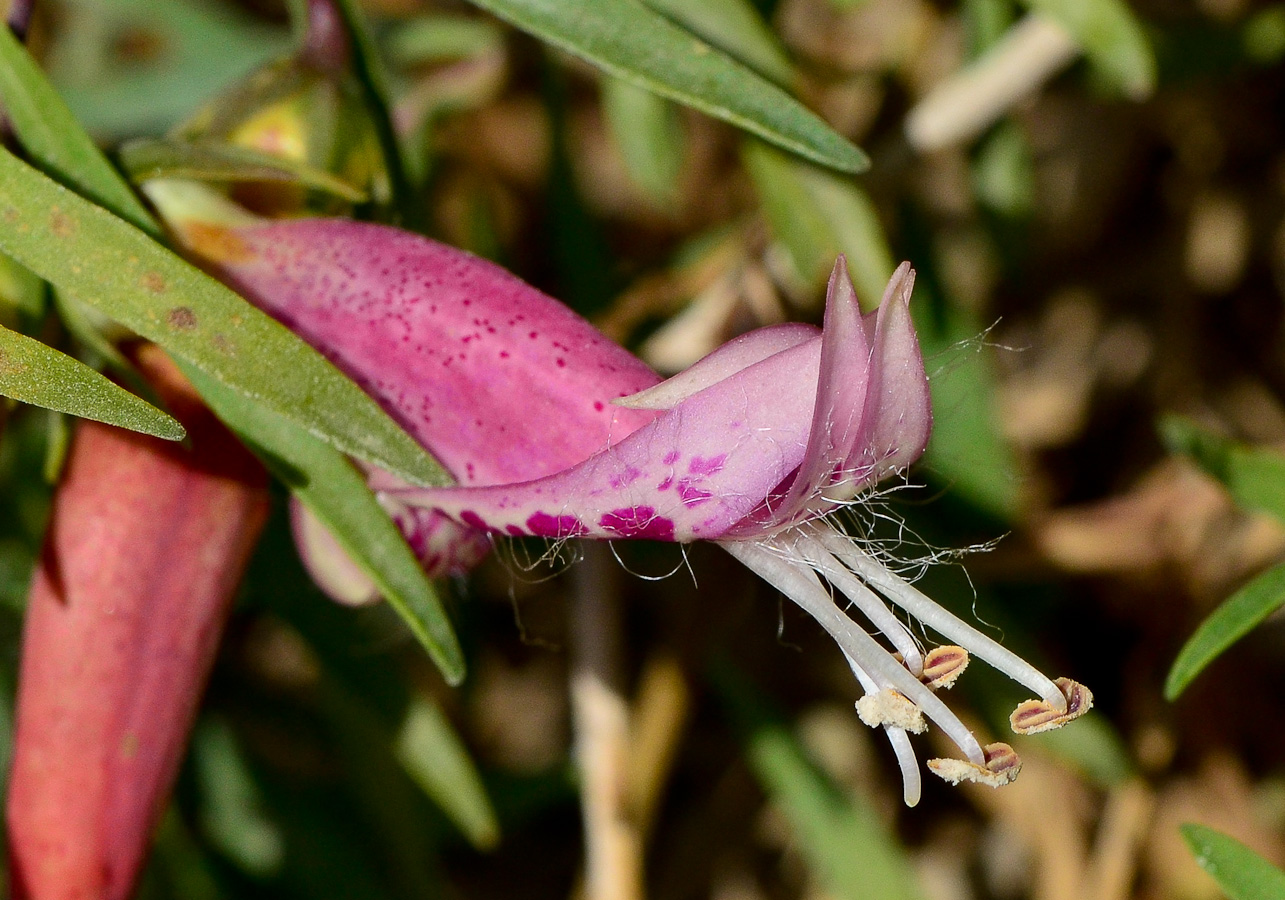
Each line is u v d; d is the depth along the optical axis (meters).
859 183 0.20
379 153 0.18
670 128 0.20
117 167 0.17
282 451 0.16
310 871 0.20
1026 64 0.20
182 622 0.17
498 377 0.16
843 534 0.16
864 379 0.16
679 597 0.20
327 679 0.20
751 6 0.19
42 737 0.17
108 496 0.17
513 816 0.20
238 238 0.17
